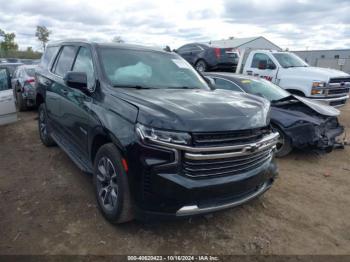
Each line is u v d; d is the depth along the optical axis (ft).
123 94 10.07
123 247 9.15
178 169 8.29
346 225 11.02
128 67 12.12
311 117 17.24
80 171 14.56
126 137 8.74
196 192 8.34
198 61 41.70
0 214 10.64
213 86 13.75
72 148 13.57
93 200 11.76
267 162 10.44
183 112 8.54
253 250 9.35
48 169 14.75
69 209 11.08
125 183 8.99
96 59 11.91
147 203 8.50
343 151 19.81
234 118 8.89
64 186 12.91
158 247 9.25
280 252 9.33
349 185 14.46
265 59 31.30
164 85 12.15
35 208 11.09
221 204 9.00
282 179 14.89
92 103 11.06
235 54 40.73
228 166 8.87
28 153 17.12
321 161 17.69
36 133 21.79
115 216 9.52
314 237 10.19
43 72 17.49
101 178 10.44
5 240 9.24
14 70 36.06
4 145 18.67
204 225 10.50
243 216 11.25
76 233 9.70
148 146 8.25
